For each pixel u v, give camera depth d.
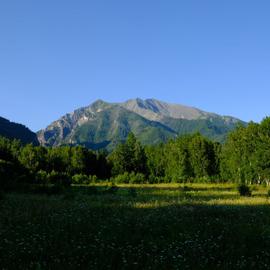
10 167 67.44
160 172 157.25
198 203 38.69
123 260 14.45
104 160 162.38
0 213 26.73
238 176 115.88
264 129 111.94
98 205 34.66
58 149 159.62
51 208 30.44
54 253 15.55
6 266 13.53
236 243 18.55
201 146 140.38
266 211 31.84
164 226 22.98
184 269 13.80
